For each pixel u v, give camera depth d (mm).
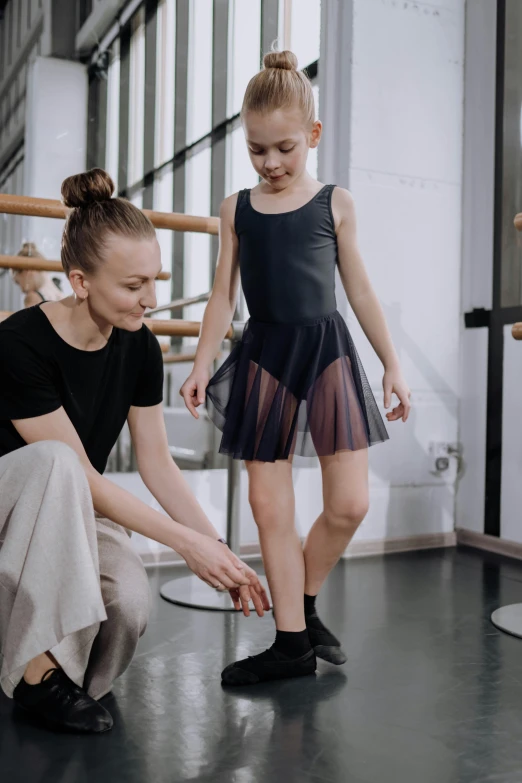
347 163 2492
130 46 2947
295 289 1434
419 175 2633
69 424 1197
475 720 1234
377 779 1028
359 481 1439
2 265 2102
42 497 1069
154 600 1950
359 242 2516
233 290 1544
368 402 1500
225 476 2471
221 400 1524
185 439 2465
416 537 2652
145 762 1066
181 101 2855
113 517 1165
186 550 1146
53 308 1226
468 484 2727
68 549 1055
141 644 1604
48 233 3145
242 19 2660
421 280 2654
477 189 2686
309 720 1225
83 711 1163
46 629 1051
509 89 2592
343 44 2502
